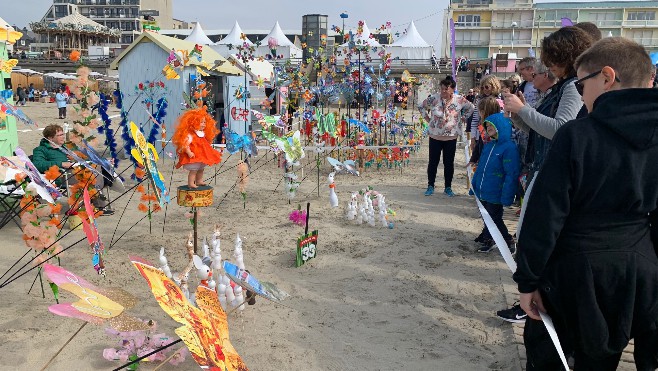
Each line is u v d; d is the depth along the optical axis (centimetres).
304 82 1268
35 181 414
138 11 10294
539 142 434
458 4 6462
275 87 1299
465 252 602
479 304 465
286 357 370
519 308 428
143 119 1225
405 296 477
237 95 1097
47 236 447
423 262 566
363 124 1133
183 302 238
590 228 218
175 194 868
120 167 1094
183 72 1172
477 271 543
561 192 212
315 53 1318
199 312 246
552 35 389
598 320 218
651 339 233
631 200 213
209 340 234
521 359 370
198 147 516
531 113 366
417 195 901
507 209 794
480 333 413
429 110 899
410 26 3738
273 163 1219
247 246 608
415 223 723
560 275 225
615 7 6134
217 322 259
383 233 672
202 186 519
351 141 1156
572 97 365
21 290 471
